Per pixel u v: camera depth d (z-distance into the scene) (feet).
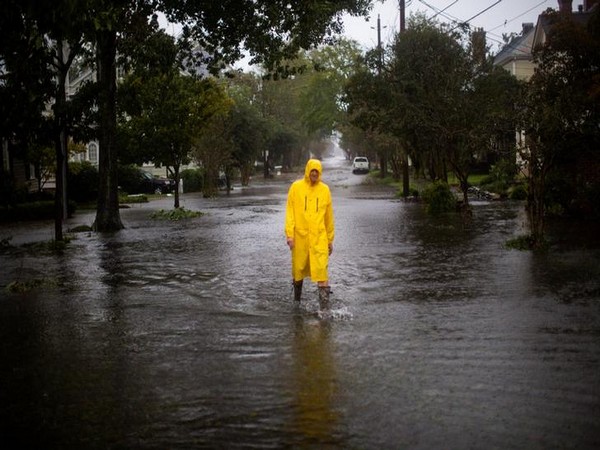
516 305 26.99
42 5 27.50
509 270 34.81
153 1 65.00
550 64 48.62
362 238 50.70
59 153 52.21
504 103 59.93
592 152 44.98
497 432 14.75
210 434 15.07
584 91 44.86
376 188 131.75
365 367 19.54
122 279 36.24
